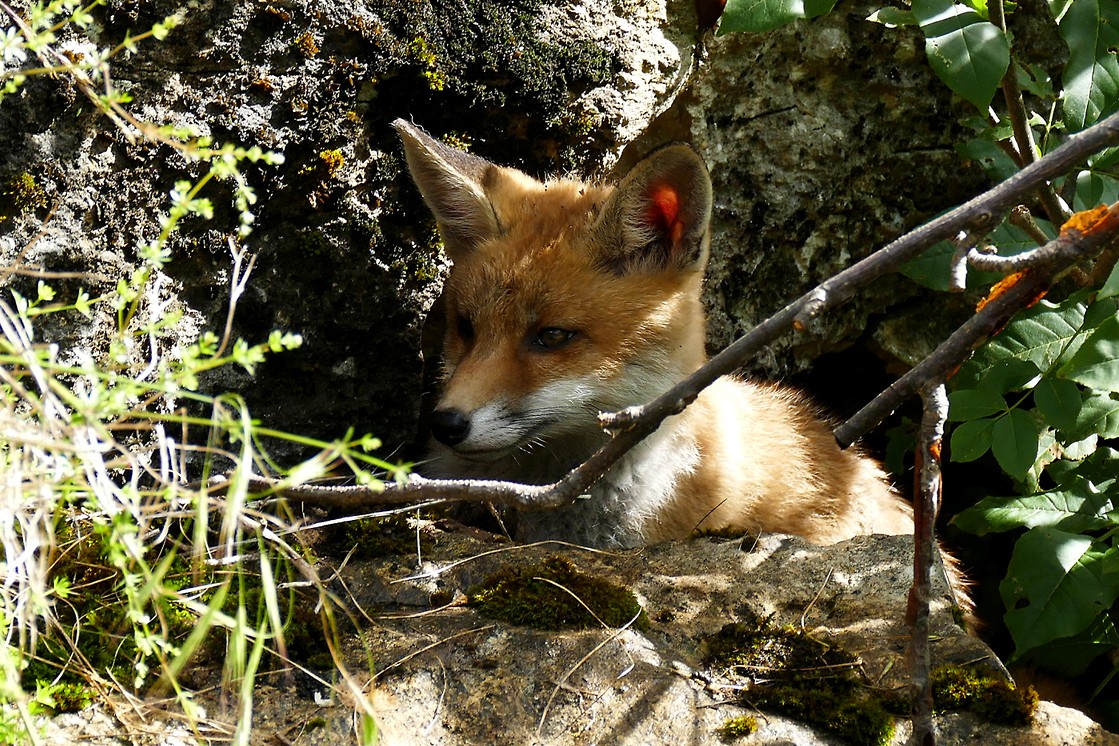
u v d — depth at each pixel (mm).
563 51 9258
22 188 7418
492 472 9328
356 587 6902
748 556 7492
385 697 5852
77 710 5629
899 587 7023
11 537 5059
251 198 5625
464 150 9328
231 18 7922
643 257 9023
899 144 11031
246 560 7137
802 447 10461
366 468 9320
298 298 8797
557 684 5973
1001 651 10883
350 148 8609
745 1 6781
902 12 8359
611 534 8750
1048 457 9664
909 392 5211
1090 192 8094
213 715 5668
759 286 11219
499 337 8633
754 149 10844
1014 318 8016
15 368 6098
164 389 4898
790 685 6051
